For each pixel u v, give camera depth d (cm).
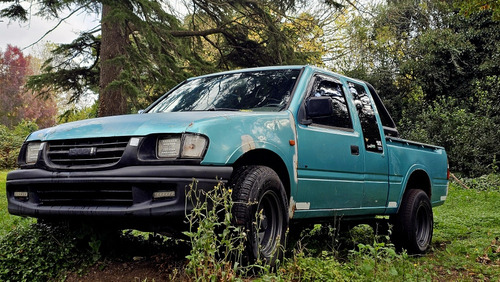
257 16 1789
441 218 970
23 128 3753
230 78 550
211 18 1753
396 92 2859
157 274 429
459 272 513
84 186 398
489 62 2522
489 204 1294
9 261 438
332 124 522
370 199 565
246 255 393
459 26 2712
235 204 392
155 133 383
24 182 427
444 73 2661
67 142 418
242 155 414
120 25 1368
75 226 461
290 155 450
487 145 2158
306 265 424
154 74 1438
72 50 1703
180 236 409
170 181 368
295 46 1881
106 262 456
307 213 479
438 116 2316
